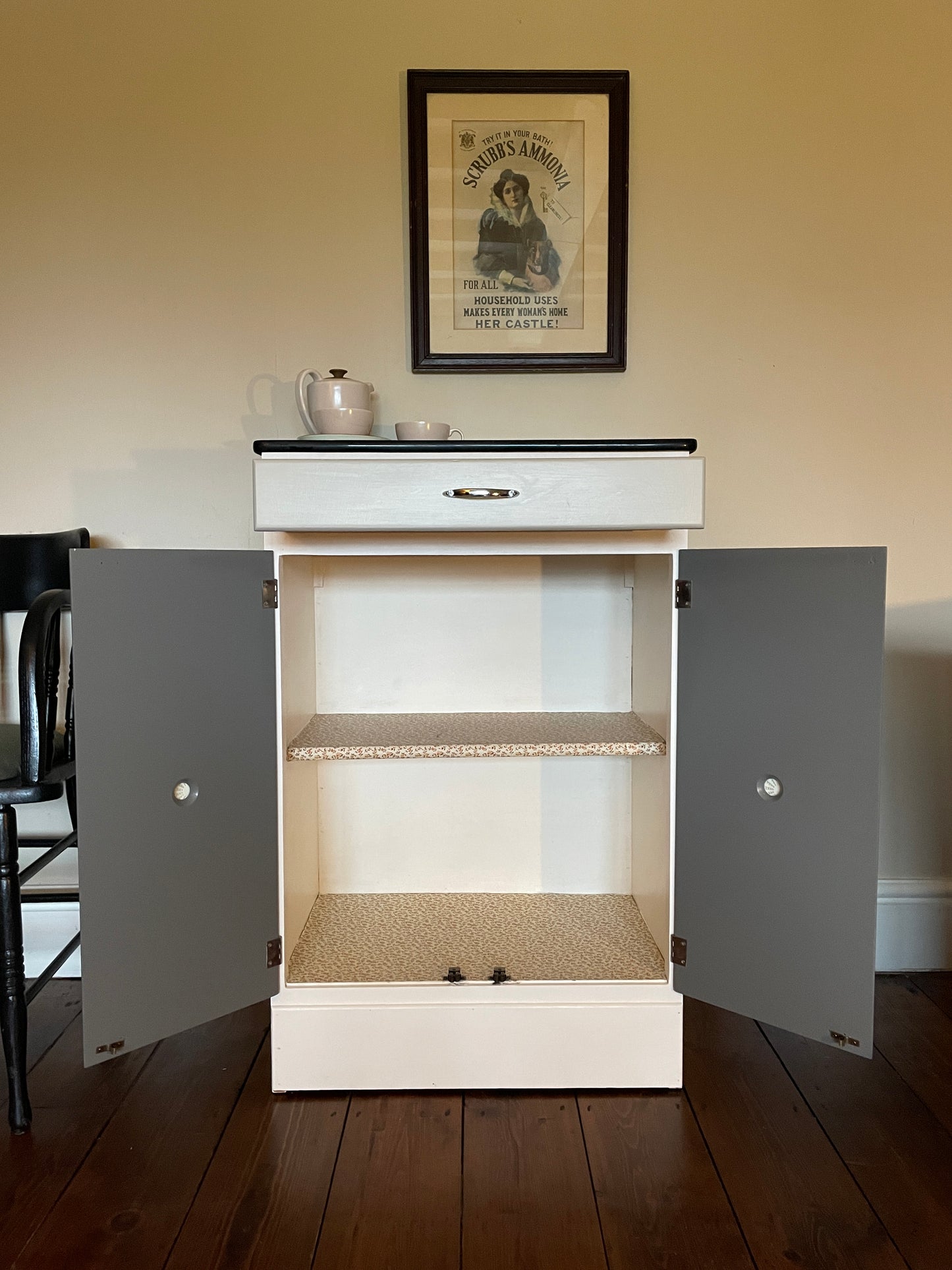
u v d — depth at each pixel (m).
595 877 1.69
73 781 1.56
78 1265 0.95
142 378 1.60
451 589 1.63
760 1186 1.08
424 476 1.18
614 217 1.56
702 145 1.58
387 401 1.61
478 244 1.57
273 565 1.25
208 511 1.62
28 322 1.59
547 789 1.67
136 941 1.14
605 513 1.19
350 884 1.69
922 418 1.62
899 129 1.58
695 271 1.60
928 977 1.65
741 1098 1.26
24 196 1.57
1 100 1.55
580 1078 1.28
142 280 1.58
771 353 1.61
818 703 1.14
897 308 1.60
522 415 1.61
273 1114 1.23
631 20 1.56
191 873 1.19
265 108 1.56
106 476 1.61
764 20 1.57
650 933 1.47
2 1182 1.09
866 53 1.57
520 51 1.56
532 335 1.59
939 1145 1.16
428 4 1.55
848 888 1.13
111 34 1.55
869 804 1.11
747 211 1.59
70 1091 1.29
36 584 1.50
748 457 1.62
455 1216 1.03
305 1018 1.27
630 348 1.61
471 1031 1.28
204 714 1.19
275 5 1.55
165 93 1.56
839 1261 0.96
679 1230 1.01
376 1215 1.03
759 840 1.20
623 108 1.54
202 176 1.57
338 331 1.59
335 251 1.58
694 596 1.25
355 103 1.56
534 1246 0.98
